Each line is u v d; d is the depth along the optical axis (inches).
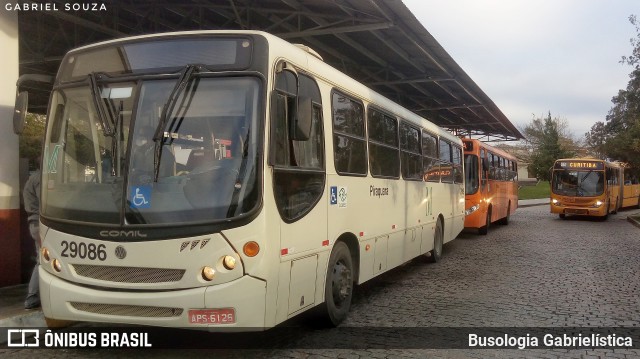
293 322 272.4
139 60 209.2
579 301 330.0
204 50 205.3
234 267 188.2
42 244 212.7
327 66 264.5
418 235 410.3
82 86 214.7
